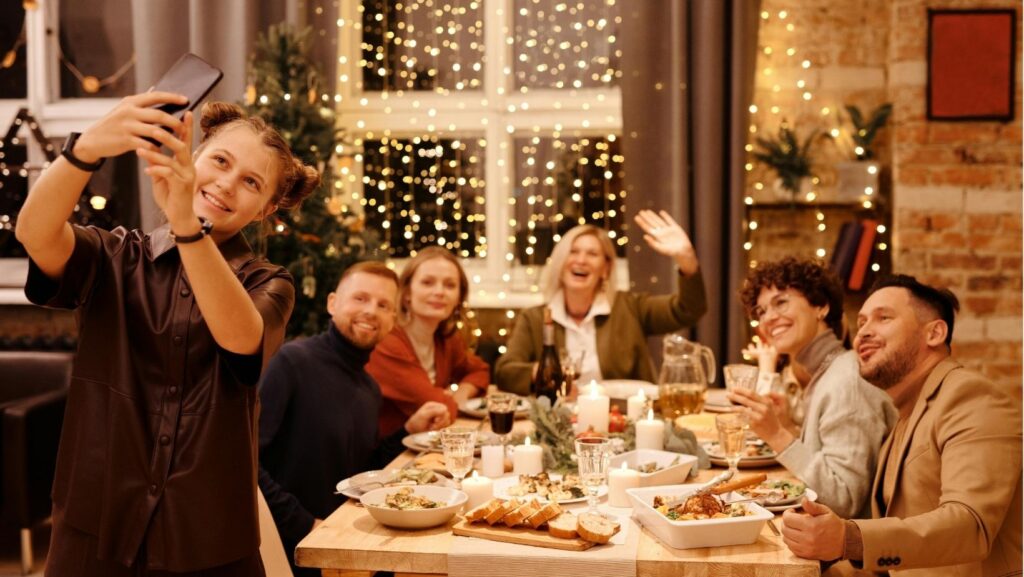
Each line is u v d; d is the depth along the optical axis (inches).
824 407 81.3
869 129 161.5
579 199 177.8
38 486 130.2
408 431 100.7
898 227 163.0
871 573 75.9
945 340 75.2
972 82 160.9
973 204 161.8
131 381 49.8
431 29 179.6
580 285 134.0
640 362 136.6
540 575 62.3
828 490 76.3
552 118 176.9
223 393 50.3
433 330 121.0
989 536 66.1
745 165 156.6
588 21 177.0
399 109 179.0
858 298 163.6
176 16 161.0
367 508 69.2
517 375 127.3
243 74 156.7
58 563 50.2
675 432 88.4
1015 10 159.8
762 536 66.8
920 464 72.1
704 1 155.1
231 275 45.9
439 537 66.6
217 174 50.8
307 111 144.6
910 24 161.8
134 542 49.0
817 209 168.1
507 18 177.3
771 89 168.6
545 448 85.9
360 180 180.5
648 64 159.0
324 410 91.4
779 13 167.9
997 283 162.1
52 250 47.4
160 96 43.7
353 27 179.9
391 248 181.8
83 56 179.6
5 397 147.3
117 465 49.3
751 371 95.4
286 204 58.3
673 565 61.6
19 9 176.9
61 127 177.5
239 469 50.9
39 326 172.7
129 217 171.3
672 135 157.9
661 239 135.0
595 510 72.7
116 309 50.5
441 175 180.5
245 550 51.2
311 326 142.1
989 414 69.9
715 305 156.3
